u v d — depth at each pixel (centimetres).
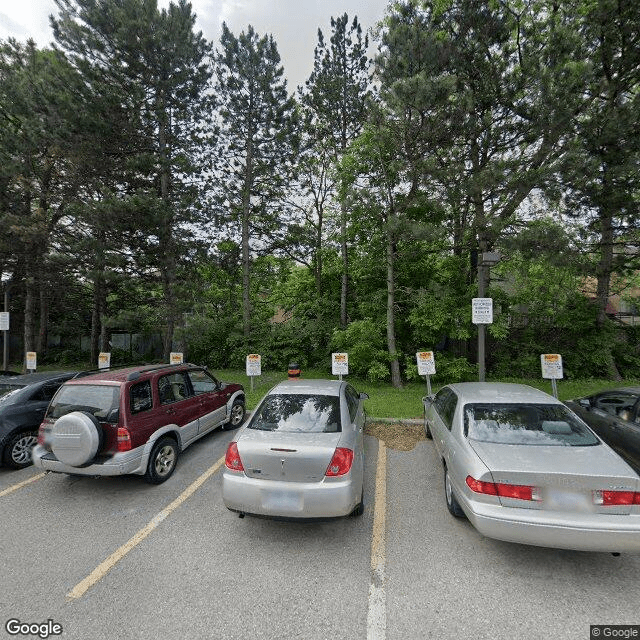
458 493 360
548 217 1141
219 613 276
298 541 366
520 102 921
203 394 634
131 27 1212
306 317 1609
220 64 1517
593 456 343
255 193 1647
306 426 404
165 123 1369
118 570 324
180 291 1311
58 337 2138
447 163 986
